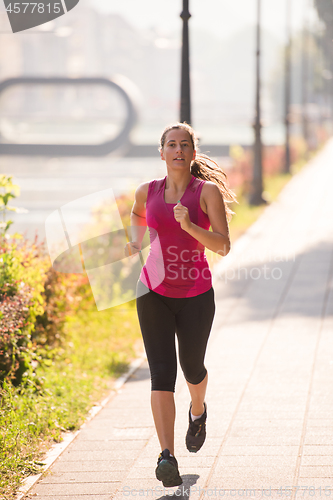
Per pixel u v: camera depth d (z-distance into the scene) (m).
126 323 19.41
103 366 15.40
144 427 11.55
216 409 11.98
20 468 9.70
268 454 9.86
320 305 20.00
